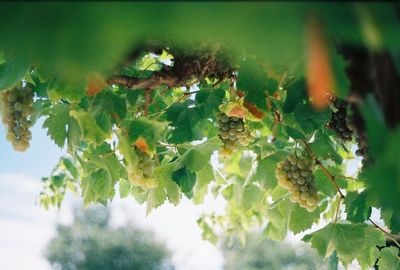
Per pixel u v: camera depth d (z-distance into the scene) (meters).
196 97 2.16
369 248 2.30
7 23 0.95
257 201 2.70
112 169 2.25
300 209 2.28
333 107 1.94
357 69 1.34
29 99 2.05
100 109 2.03
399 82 1.23
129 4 0.90
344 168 2.60
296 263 12.43
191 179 2.23
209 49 1.76
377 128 1.17
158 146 2.33
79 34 0.94
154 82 1.90
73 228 16.16
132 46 1.04
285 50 1.04
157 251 16.08
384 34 0.98
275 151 2.41
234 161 2.70
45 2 0.92
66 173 2.97
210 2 0.91
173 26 0.93
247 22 0.94
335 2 0.96
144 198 2.43
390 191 1.04
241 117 2.12
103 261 15.80
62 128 2.12
